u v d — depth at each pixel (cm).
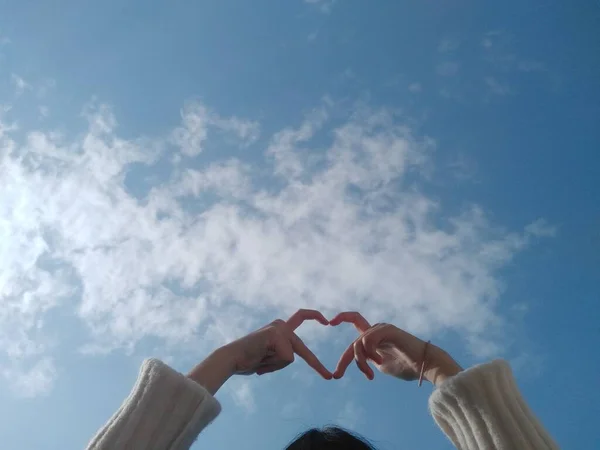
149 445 113
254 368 141
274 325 145
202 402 118
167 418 117
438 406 125
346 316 155
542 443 111
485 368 121
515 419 115
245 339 139
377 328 144
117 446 111
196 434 118
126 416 116
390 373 145
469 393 119
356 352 145
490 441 114
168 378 120
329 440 122
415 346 141
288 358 140
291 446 125
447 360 138
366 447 123
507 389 120
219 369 133
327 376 142
